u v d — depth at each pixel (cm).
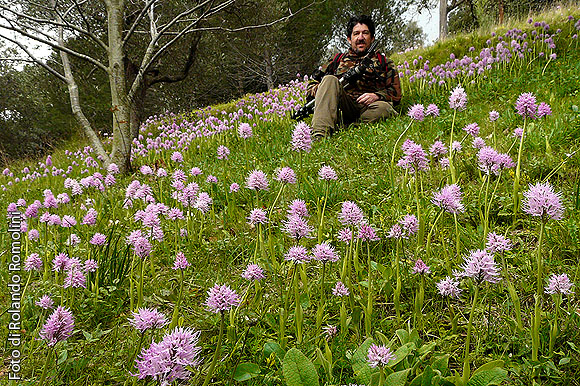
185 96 2264
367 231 198
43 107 2684
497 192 303
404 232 210
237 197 402
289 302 219
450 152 304
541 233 175
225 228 340
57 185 762
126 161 747
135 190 362
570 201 271
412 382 133
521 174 316
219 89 2536
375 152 462
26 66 2419
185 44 1560
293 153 516
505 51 784
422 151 238
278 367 168
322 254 187
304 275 202
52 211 407
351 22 675
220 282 251
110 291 251
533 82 673
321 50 2670
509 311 190
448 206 220
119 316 238
